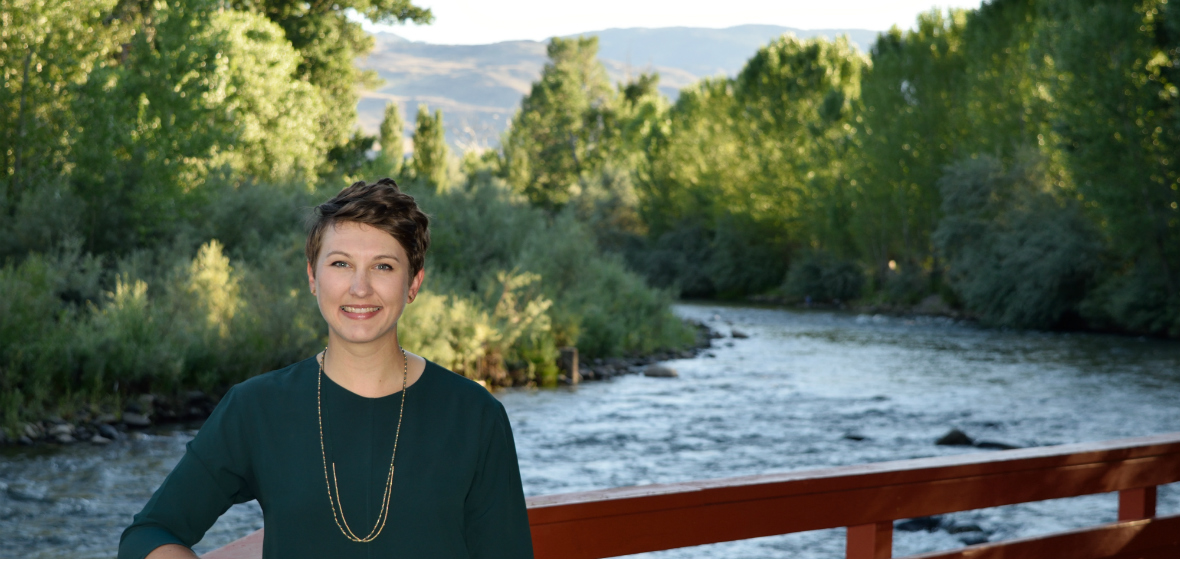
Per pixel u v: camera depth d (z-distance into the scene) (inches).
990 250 1521.9
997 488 110.3
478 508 59.8
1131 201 1257.4
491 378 722.2
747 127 2362.2
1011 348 1113.4
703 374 840.9
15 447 436.5
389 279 59.1
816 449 499.2
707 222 2495.1
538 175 3307.1
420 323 676.1
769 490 94.1
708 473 439.2
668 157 2647.6
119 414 493.0
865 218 1995.6
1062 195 1475.1
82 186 706.2
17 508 343.6
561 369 776.9
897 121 1882.4
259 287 634.2
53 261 607.8
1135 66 1235.2
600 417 594.6
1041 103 1563.7
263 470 57.1
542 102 3358.8
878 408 644.1
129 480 389.7
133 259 658.8
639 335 1010.7
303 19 1487.5
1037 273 1392.7
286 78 1259.8
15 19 713.0
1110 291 1339.8
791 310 1899.6
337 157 1529.3
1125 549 125.0
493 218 975.6
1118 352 1064.8
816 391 727.7
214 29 869.8
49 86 732.7
